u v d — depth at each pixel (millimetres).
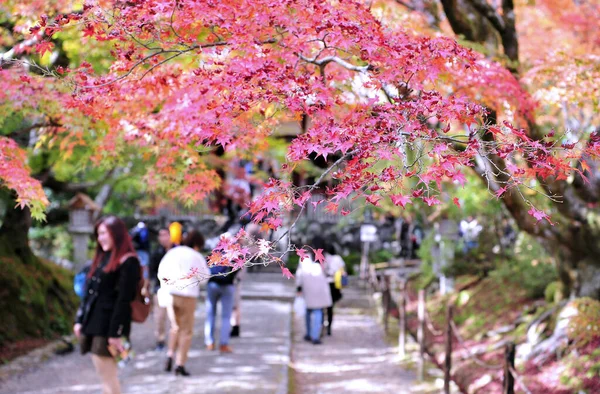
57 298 12398
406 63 3807
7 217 11977
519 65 7555
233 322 11883
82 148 9102
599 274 9258
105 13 3846
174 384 8133
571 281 9664
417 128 3359
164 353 10258
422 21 7398
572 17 10289
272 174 18562
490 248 15648
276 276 21812
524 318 10711
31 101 5688
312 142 3367
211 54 4328
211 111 4094
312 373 10188
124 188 13195
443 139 3395
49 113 5895
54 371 9188
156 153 5930
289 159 3391
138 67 4523
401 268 21766
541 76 6348
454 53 3887
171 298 8281
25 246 12258
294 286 19969
